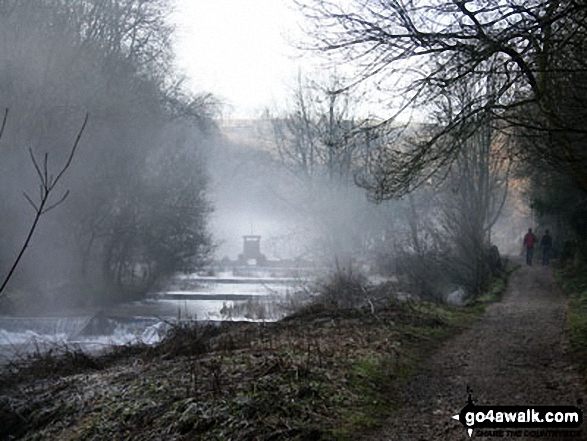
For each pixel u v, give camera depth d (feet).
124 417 29.12
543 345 41.32
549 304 65.72
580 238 92.79
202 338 48.14
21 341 72.43
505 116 34.17
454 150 34.83
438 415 25.91
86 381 37.60
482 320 55.42
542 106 33.30
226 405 26.78
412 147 37.50
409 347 41.09
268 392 27.76
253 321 64.85
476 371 34.06
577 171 35.22
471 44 31.37
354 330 47.29
